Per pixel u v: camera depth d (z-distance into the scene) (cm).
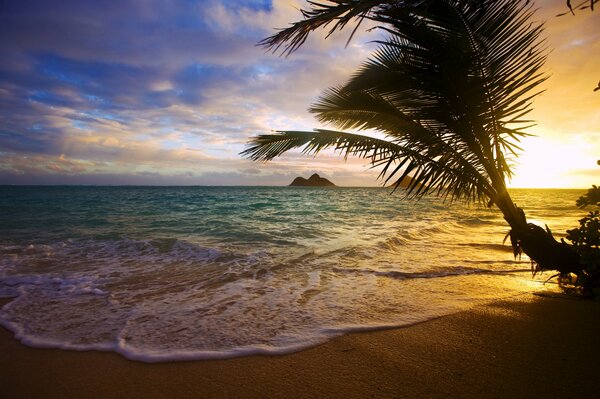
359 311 330
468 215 1706
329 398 185
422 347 246
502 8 331
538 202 3481
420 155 413
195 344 257
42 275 497
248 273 512
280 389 194
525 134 367
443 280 454
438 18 332
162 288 429
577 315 306
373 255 648
